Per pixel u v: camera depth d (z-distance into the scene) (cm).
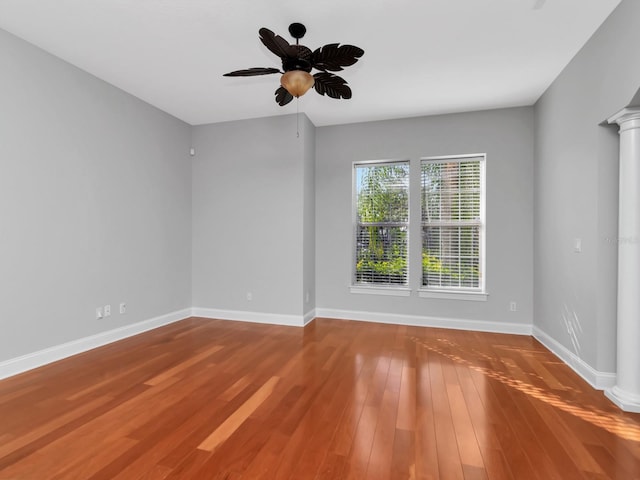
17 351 280
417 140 445
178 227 464
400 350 346
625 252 232
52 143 305
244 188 466
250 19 250
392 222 464
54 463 170
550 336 349
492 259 417
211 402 235
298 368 297
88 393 247
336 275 479
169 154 447
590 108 268
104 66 324
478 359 321
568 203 307
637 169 224
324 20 249
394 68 318
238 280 469
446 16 244
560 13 239
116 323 372
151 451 181
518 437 195
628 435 197
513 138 410
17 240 279
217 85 363
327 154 482
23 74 282
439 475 163
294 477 162
